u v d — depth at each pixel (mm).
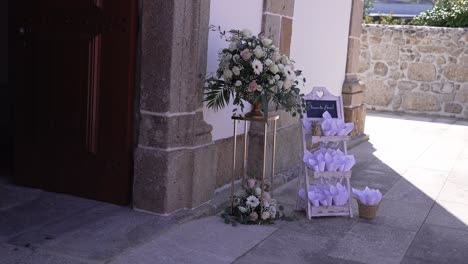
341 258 3441
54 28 4031
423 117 10125
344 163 4230
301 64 5824
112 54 3873
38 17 4074
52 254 3164
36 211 3832
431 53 10180
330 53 6652
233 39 3807
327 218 4211
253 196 4012
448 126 9234
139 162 3842
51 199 4082
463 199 4992
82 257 3137
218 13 4207
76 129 4070
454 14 10555
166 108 3727
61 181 4191
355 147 7250
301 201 4324
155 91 3754
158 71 3729
